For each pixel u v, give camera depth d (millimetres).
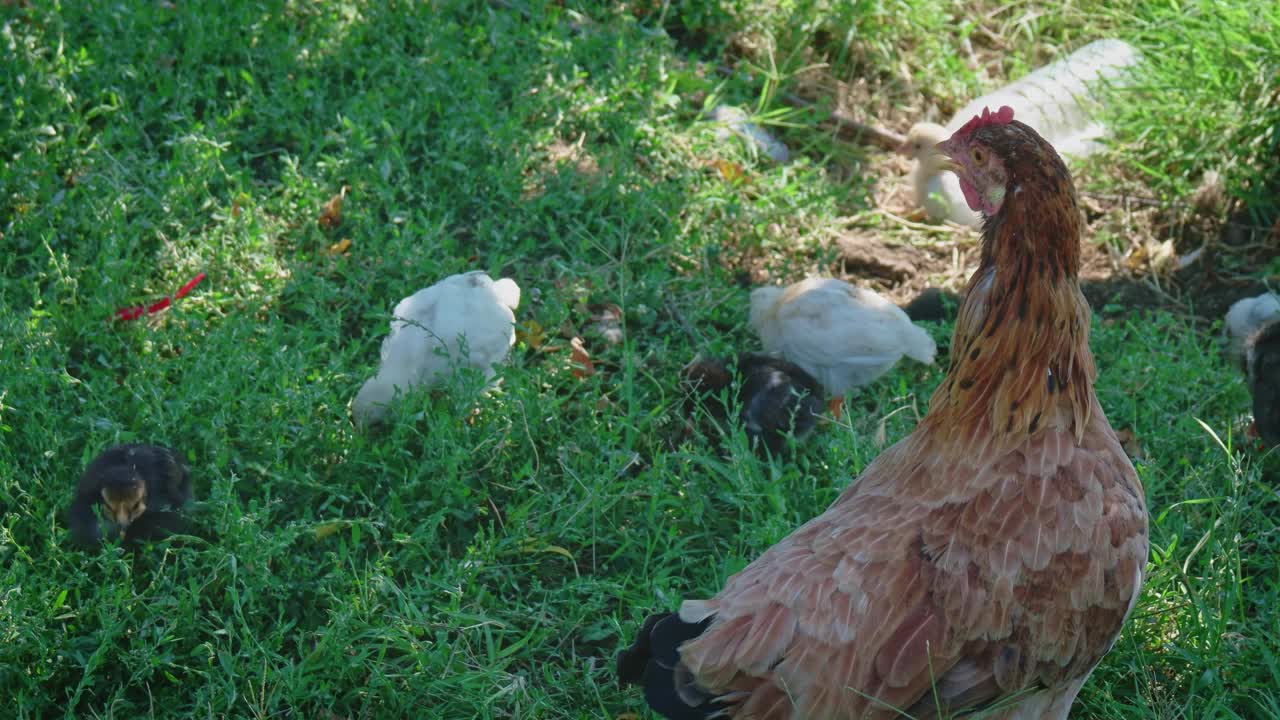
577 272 2047
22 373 1773
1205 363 1931
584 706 1583
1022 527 1382
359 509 1754
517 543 1700
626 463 1776
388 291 1983
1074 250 1387
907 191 2354
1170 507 1700
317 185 2094
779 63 2576
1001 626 1367
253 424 1751
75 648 1557
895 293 2137
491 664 1584
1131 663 1593
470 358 1845
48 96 2145
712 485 1807
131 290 1936
